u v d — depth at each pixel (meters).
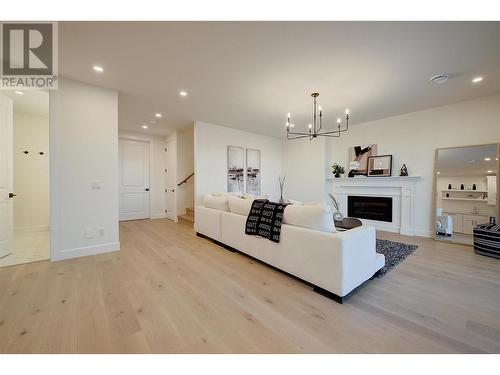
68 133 2.84
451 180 3.84
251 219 2.80
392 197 4.61
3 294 1.97
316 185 5.94
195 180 4.84
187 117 4.58
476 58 2.38
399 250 3.29
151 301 1.88
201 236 4.12
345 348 1.36
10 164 2.98
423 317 1.67
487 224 3.32
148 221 5.77
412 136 4.30
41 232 4.27
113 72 2.68
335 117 4.56
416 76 2.78
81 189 2.95
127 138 5.84
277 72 2.67
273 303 1.87
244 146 5.80
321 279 2.00
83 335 1.45
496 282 2.24
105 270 2.52
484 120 3.54
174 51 2.25
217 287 2.15
